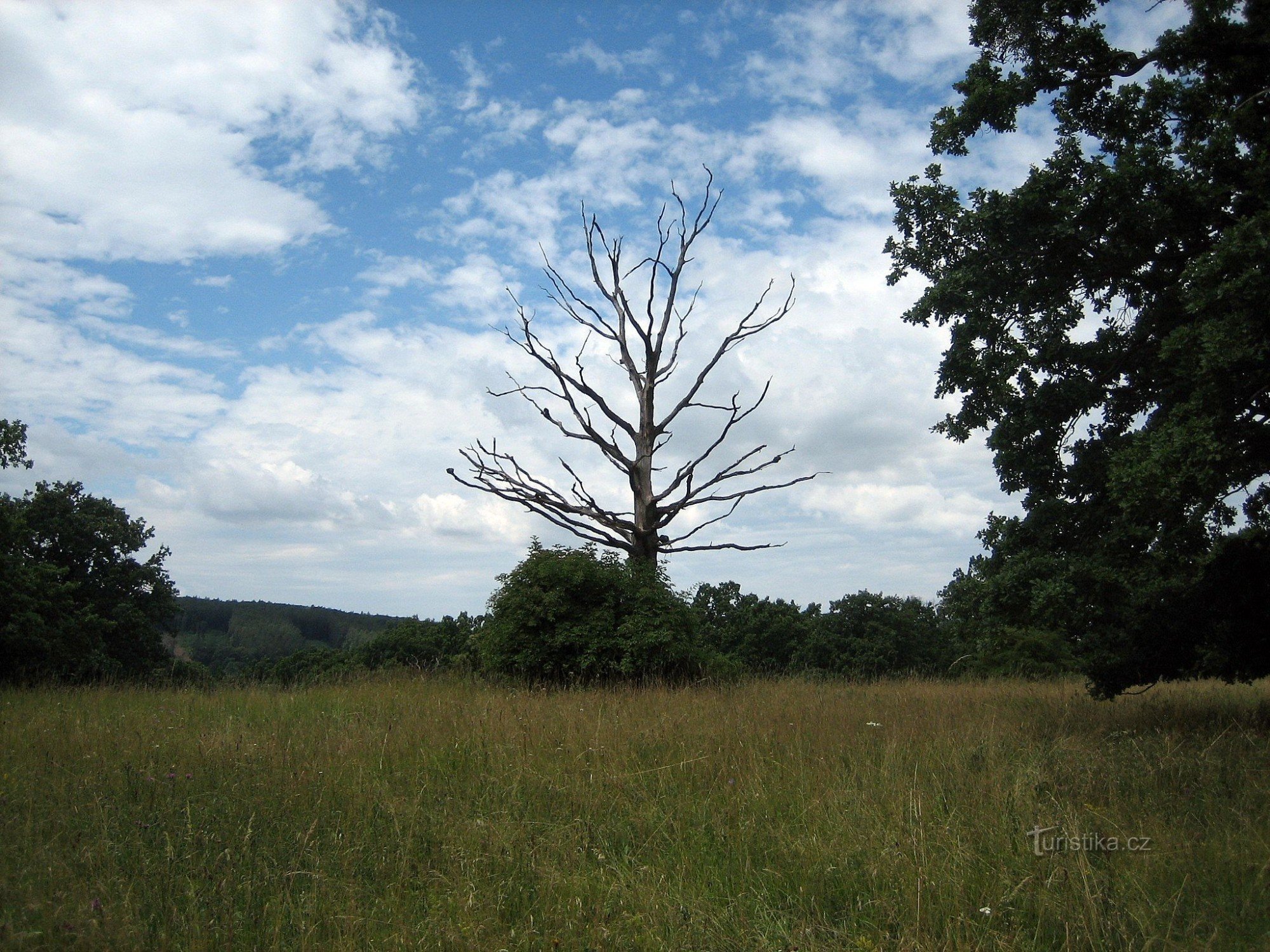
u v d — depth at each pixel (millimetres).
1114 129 11781
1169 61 11406
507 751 8461
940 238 11750
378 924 4543
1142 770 7367
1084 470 10805
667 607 17875
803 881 5184
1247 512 10172
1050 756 7891
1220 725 9898
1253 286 8367
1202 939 4355
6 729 9188
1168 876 5152
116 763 7586
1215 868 5168
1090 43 11398
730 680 17672
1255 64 10781
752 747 8570
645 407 23828
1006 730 9789
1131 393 11125
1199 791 6809
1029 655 24594
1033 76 11617
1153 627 10273
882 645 37719
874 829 5840
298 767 7520
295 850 5461
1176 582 10195
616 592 18156
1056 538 10820
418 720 10195
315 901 4707
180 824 5898
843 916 4797
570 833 6031
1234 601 10000
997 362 10969
